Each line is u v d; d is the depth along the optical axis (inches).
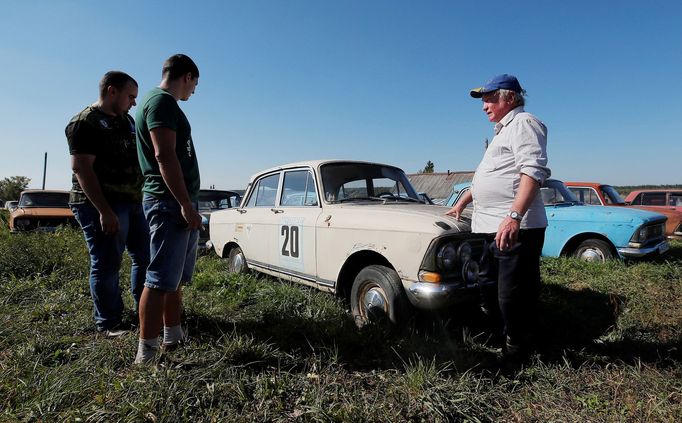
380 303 133.1
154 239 103.9
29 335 123.9
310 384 100.0
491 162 108.0
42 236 292.7
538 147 98.1
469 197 133.8
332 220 151.7
